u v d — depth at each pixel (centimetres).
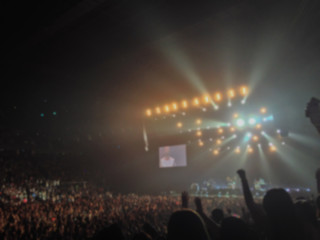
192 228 224
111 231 334
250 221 890
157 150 3734
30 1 1573
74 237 1114
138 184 3834
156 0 1589
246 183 388
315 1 1218
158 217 1505
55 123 3834
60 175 3441
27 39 1998
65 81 2984
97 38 2083
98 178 3834
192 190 3375
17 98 3366
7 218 1332
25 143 3516
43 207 1755
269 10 1552
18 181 2939
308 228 301
